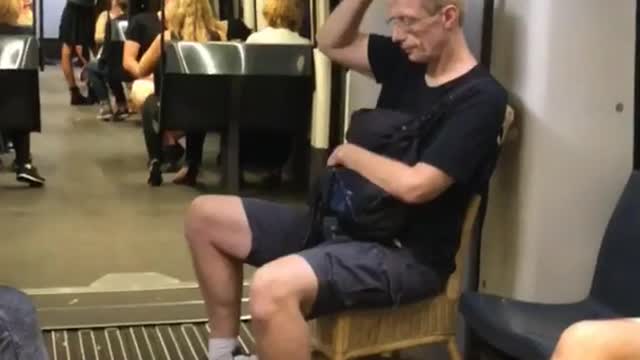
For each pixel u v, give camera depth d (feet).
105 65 29.45
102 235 16.06
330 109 18.07
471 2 10.32
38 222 16.80
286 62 18.21
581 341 6.38
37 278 13.51
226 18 23.88
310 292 8.11
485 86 8.55
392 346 8.69
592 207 9.36
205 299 9.72
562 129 9.23
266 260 9.38
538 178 9.30
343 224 8.81
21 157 19.76
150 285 13.21
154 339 11.39
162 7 18.70
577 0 9.07
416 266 8.58
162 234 16.25
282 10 18.65
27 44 18.70
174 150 21.85
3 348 6.45
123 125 29.14
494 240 9.98
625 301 8.66
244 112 18.60
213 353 9.68
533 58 9.23
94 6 31.78
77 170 21.77
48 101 34.06
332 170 9.02
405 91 9.32
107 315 12.07
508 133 9.53
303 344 8.08
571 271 9.41
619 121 9.30
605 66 9.19
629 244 8.73
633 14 9.18
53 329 11.55
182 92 18.26
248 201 9.59
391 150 8.79
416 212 8.67
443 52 8.86
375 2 12.00
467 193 8.77
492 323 8.30
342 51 9.96
